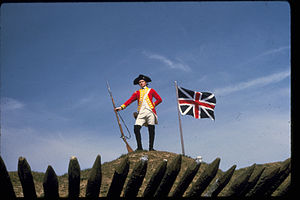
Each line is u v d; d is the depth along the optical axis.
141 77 11.09
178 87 10.84
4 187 3.71
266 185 4.51
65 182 10.16
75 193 4.03
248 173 4.38
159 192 4.32
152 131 11.09
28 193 3.90
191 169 4.18
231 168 4.40
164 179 4.24
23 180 3.81
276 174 4.45
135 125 11.05
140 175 4.04
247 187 4.48
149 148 11.30
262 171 4.46
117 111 10.97
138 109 11.01
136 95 11.02
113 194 4.16
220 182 4.43
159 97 11.10
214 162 4.20
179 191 4.35
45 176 3.83
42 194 9.40
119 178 4.05
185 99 10.78
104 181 9.84
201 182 4.26
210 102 10.75
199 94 10.78
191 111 10.70
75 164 3.89
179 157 4.14
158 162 10.61
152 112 10.91
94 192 4.05
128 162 4.01
